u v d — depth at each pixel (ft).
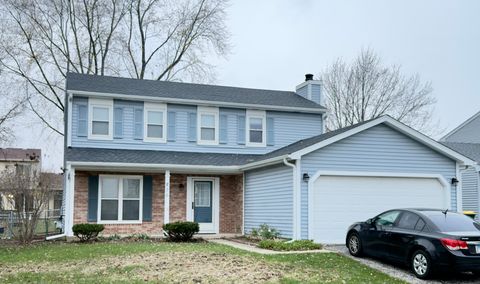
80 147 71.05
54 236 63.31
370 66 141.28
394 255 40.34
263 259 42.39
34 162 120.67
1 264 40.73
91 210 66.18
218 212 72.64
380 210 58.23
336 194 56.80
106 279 33.24
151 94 74.95
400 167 59.36
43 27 105.91
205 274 34.99
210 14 122.11
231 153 77.41
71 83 74.28
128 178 68.49
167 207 65.46
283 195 58.54
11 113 104.01
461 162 61.26
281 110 80.28
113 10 114.42
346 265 40.86
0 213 71.05
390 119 58.34
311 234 55.16
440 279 37.52
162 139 74.79
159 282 32.27
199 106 77.00
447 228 37.68
